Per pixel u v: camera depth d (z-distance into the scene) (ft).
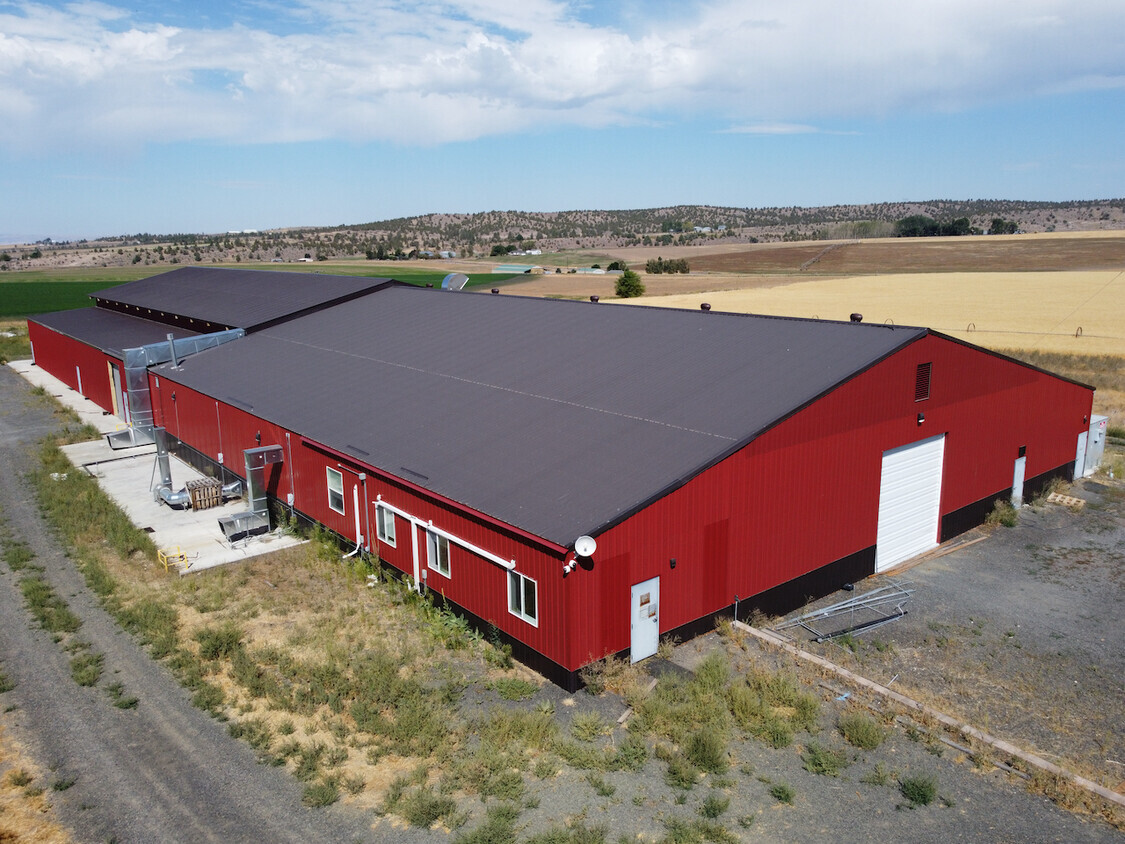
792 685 48.44
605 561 48.91
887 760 42.57
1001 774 41.45
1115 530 79.05
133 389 108.47
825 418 61.05
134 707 47.19
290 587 64.59
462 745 43.39
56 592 63.16
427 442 66.33
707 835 36.70
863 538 67.15
